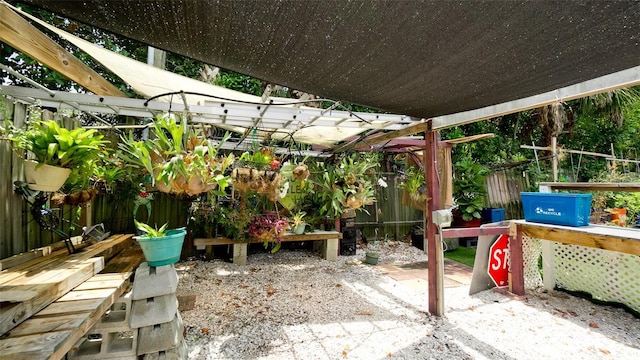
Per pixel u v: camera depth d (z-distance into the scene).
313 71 1.57
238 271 4.22
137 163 2.34
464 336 2.49
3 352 0.97
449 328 2.62
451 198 4.49
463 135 7.27
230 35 1.28
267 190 2.70
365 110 5.89
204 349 2.25
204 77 5.37
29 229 2.06
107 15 1.16
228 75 6.32
